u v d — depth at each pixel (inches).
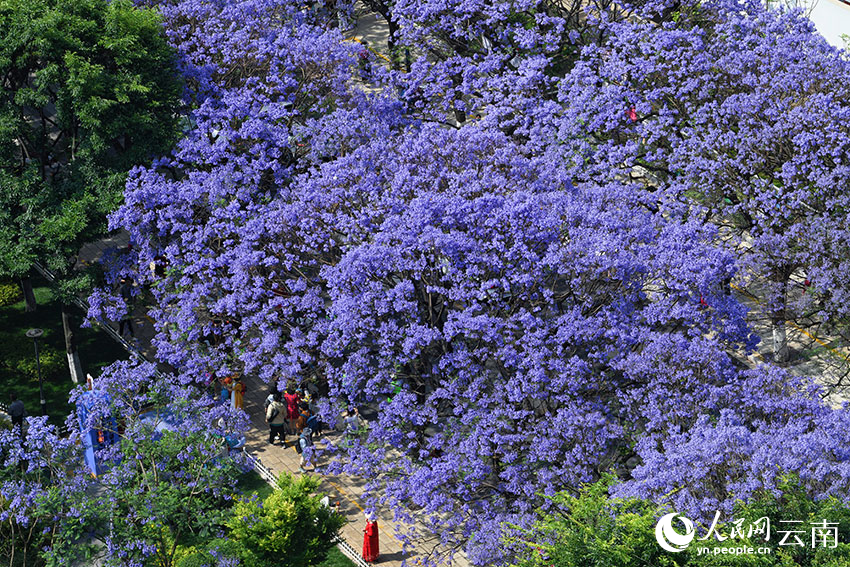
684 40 1894.7
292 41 1907.0
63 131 1766.7
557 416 1378.0
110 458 1323.8
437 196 1518.2
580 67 1879.9
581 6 2358.5
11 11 1642.5
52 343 1863.9
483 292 1451.8
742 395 1363.2
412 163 1647.4
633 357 1400.1
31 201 1632.6
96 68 1632.6
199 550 1289.4
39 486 1258.6
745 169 1718.8
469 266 1465.3
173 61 1802.4
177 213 1657.2
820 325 1732.3
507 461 1375.5
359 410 1708.9
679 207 1686.8
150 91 1715.1
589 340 1444.4
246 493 1608.0
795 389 1401.3
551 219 1491.1
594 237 1477.6
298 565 1360.7
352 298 1478.8
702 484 1204.5
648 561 1034.7
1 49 1631.4
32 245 1621.6
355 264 1480.1
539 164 1651.1
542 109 1814.7
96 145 1656.0
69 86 1621.6
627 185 1653.5
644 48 1868.8
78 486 1268.5
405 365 1565.0
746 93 1844.2
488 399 1416.1
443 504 1391.5
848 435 1263.5
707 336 1541.6
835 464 1160.2
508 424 1409.9
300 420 1648.6
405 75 1968.5
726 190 1753.2
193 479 1309.1
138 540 1246.3
